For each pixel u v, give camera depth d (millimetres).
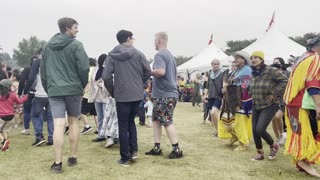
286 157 6547
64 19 5504
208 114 11211
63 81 5383
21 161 6090
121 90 5711
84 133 8852
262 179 5266
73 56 5418
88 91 8586
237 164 6059
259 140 6250
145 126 10539
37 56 7406
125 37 5801
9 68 13469
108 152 6746
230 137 7469
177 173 5480
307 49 5402
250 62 6754
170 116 6273
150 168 5711
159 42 6184
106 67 5746
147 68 5910
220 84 8391
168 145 7500
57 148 5414
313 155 5199
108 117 7059
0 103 7180
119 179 5156
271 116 6121
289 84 5422
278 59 8336
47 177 5215
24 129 9000
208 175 5414
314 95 5055
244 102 7043
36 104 7262
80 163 5938
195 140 8188
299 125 5273
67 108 5551
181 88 25250
